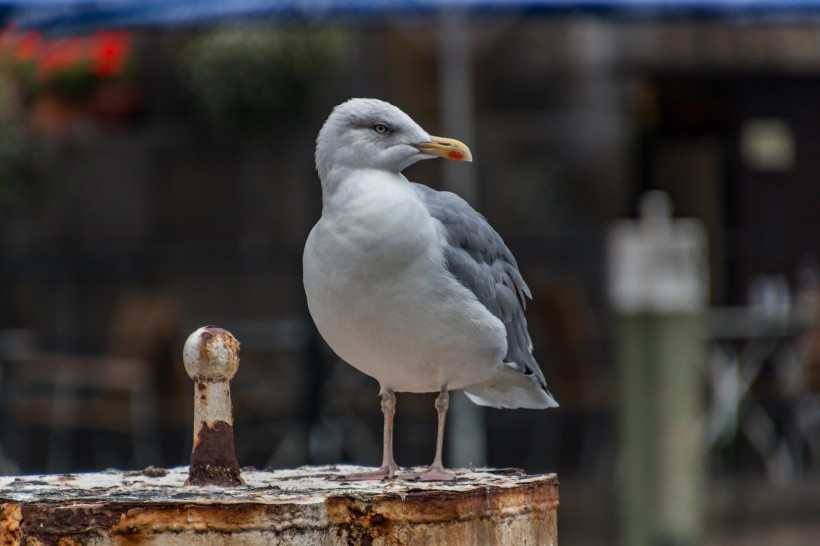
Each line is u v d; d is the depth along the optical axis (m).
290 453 13.05
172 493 4.94
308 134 17.75
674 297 11.32
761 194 19.14
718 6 10.95
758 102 19.11
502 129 18.19
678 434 11.34
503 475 5.56
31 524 4.64
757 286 16.59
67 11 11.17
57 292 15.91
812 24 12.36
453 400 12.64
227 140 17.94
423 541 4.85
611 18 11.91
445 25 12.39
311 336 13.15
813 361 14.51
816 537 11.61
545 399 6.62
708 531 11.89
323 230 5.78
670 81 18.95
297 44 16.83
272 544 4.66
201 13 11.04
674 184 19.14
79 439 13.74
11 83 16.55
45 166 17.36
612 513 12.55
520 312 6.48
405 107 17.64
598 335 15.13
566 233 18.12
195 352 5.21
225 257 16.53
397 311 5.72
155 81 17.86
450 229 5.99
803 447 14.67
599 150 18.41
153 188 18.03
